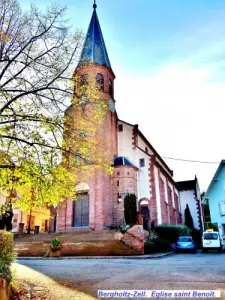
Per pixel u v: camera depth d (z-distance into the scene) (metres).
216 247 25.17
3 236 6.38
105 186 28.12
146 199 31.19
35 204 9.82
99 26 36.12
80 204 28.20
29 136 9.34
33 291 6.99
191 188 49.16
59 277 9.24
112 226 27.92
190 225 44.59
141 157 32.97
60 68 10.35
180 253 24.50
